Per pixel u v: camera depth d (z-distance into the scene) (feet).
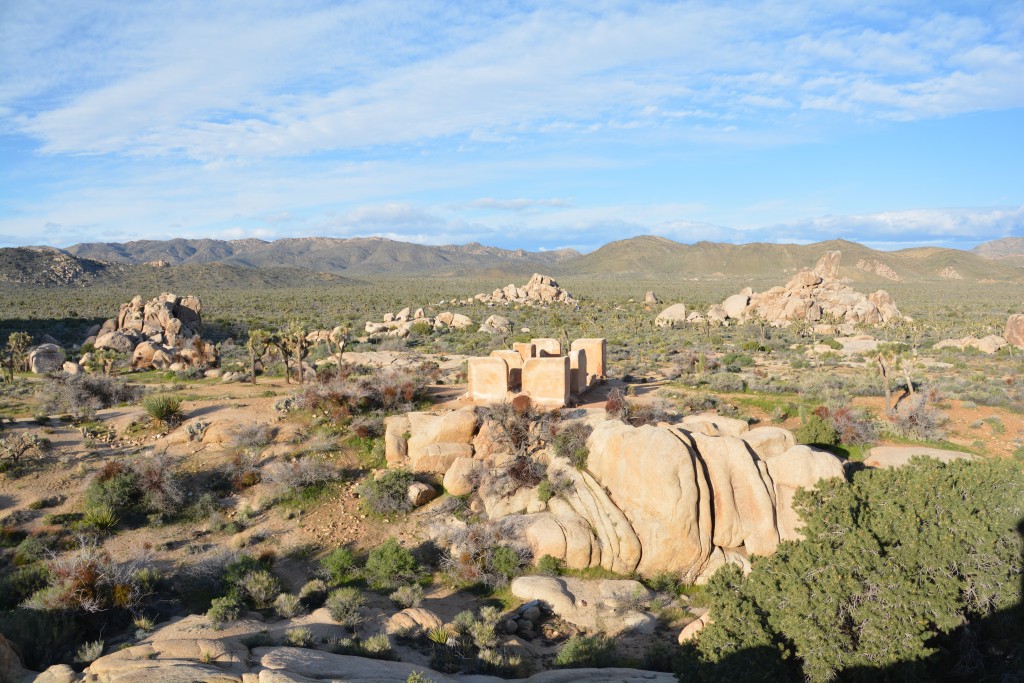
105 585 53.83
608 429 75.10
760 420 107.55
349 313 372.38
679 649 46.42
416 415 91.30
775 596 42.34
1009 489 49.21
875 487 51.44
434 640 51.72
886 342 222.89
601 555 67.62
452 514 75.87
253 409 104.06
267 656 41.63
